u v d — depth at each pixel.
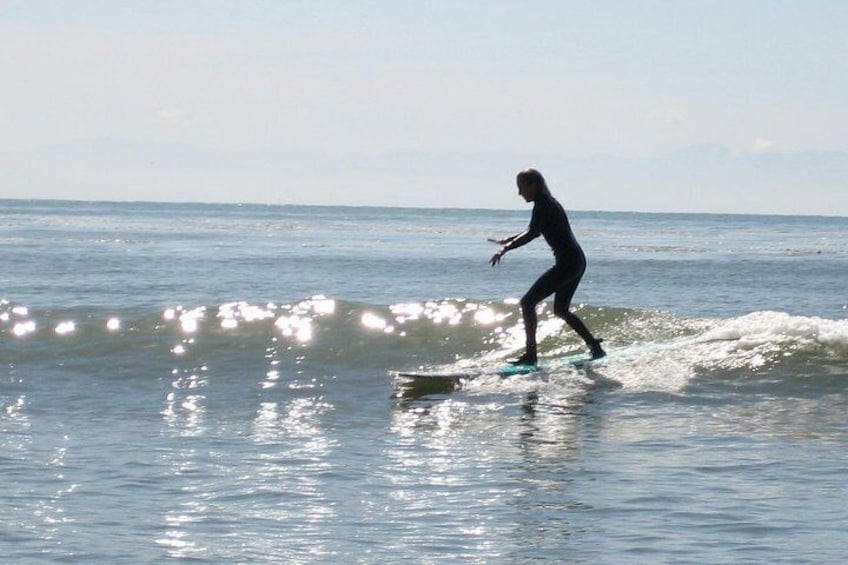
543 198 17.62
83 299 31.73
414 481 11.91
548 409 15.81
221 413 15.96
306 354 19.33
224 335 20.33
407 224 146.12
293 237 86.25
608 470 12.30
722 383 16.86
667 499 11.05
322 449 13.54
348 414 15.86
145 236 82.50
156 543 9.69
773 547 9.52
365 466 12.62
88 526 10.18
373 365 18.83
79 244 66.50
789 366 17.17
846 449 13.22
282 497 11.24
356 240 82.25
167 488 11.59
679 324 19.73
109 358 19.42
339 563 9.20
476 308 20.94
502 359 18.92
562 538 9.85
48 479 11.91
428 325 20.33
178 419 15.53
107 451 13.36
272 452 13.36
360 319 20.77
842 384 16.50
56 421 15.35
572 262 17.64
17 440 13.99
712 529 10.05
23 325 21.17
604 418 15.21
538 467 12.49
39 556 9.30
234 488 11.60
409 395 17.00
